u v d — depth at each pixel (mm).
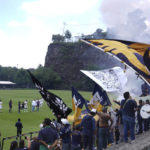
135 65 8367
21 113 38875
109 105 12180
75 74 177625
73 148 9391
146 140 9391
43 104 54094
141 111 10906
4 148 18500
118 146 9148
